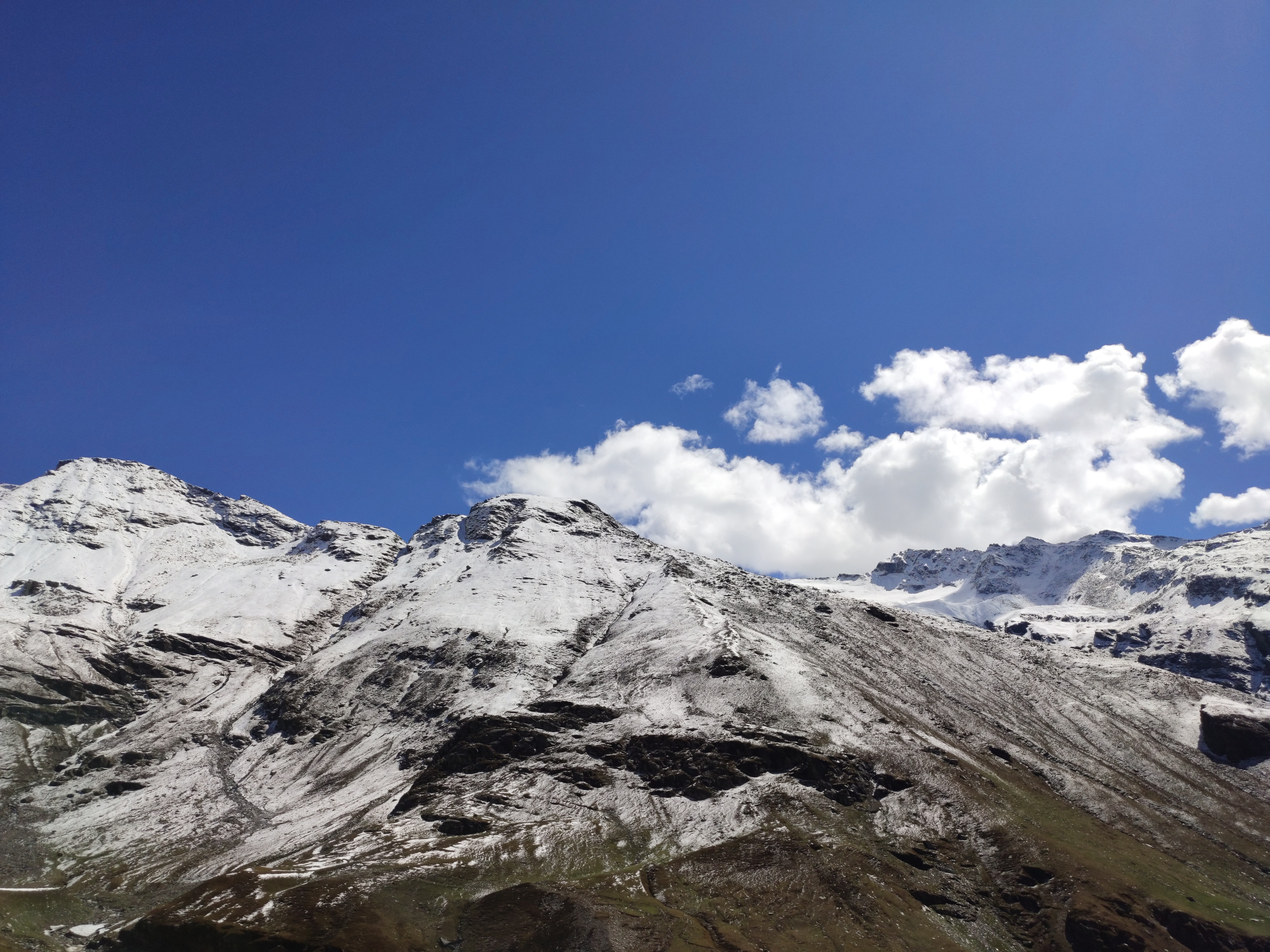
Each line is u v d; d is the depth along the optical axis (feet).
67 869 451.12
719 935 288.30
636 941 281.13
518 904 305.12
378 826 406.21
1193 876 377.09
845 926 302.25
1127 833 426.92
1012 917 331.57
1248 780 535.19
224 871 417.08
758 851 350.02
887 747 456.45
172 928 298.76
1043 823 402.72
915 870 353.31
